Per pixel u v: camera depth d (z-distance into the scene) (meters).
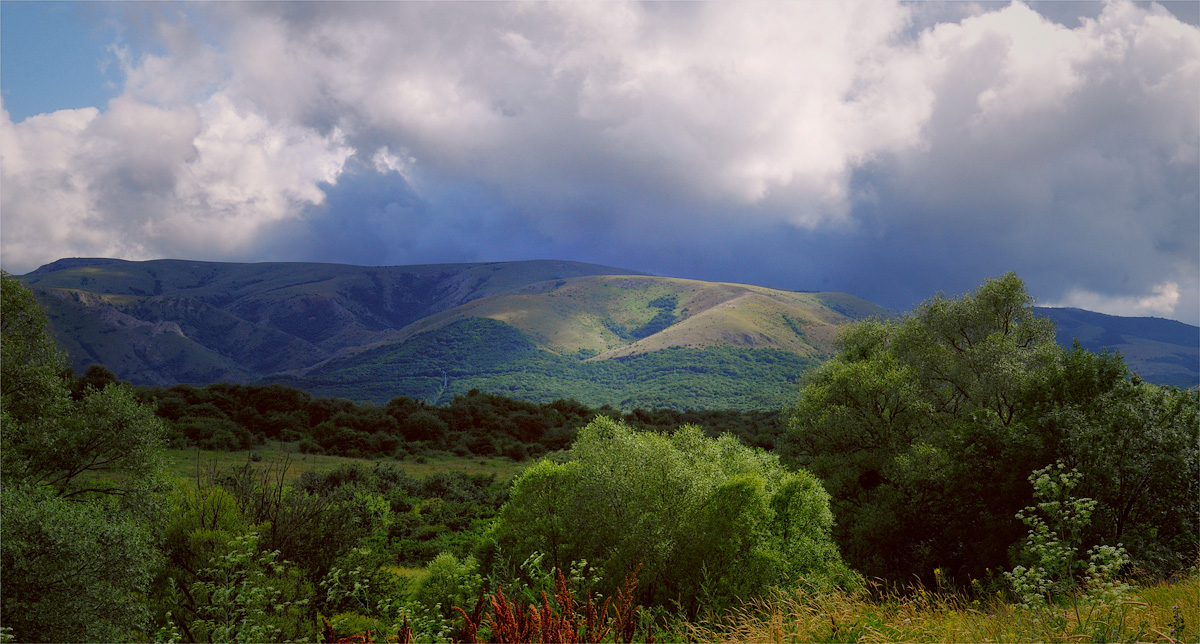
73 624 10.91
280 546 13.34
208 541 12.67
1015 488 18.23
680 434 20.52
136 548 12.14
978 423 21.42
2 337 18.50
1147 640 4.69
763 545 15.48
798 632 5.93
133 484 17.53
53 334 20.00
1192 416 17.09
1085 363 20.92
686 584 14.41
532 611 4.18
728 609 8.76
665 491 16.23
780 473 21.28
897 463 24.48
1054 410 19.09
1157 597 6.35
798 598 7.71
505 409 100.44
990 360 27.45
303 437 76.75
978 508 19.84
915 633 5.73
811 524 18.14
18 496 12.34
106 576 11.67
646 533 15.11
